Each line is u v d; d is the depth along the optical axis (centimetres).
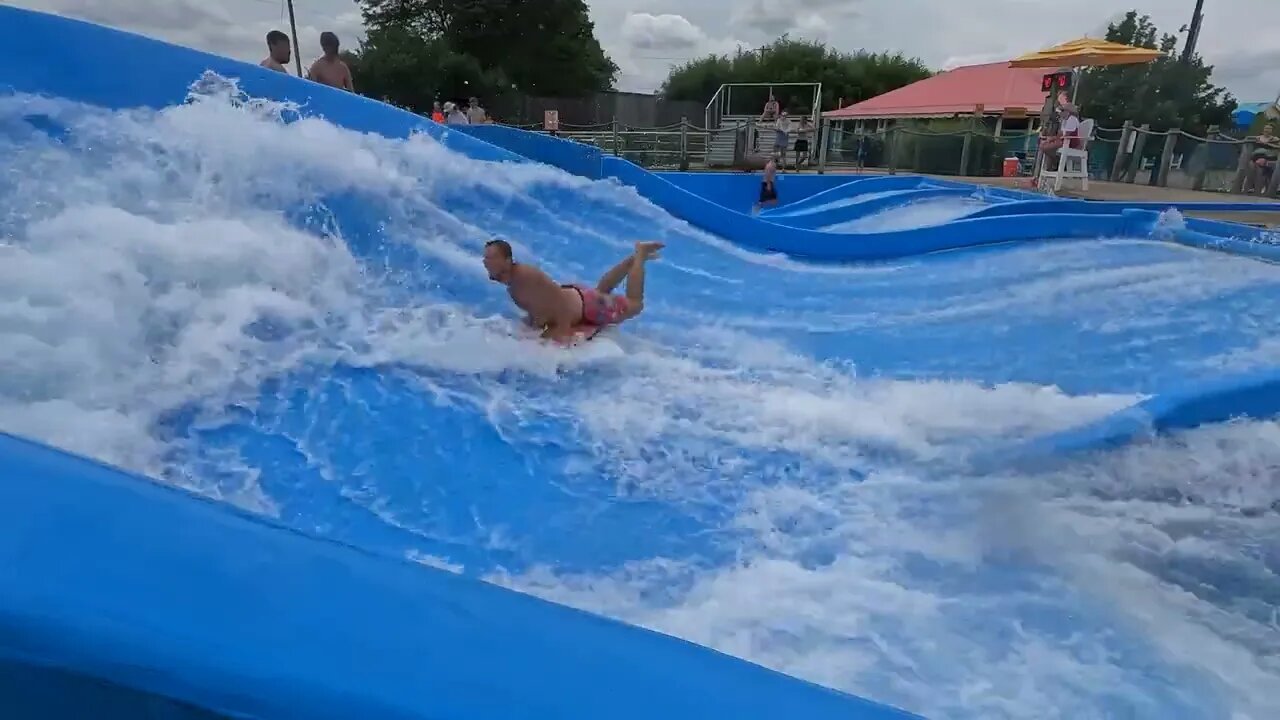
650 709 106
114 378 319
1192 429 374
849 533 306
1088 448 362
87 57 493
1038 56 1598
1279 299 638
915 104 3216
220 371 348
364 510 291
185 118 502
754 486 332
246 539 116
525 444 344
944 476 348
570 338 442
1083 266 777
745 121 2405
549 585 266
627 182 833
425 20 5403
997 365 495
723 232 825
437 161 624
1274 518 333
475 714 98
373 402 355
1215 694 241
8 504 109
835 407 405
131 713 96
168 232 407
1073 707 231
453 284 496
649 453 348
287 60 867
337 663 100
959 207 1260
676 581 272
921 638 253
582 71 5616
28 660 94
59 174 421
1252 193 1448
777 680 120
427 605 114
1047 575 289
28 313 321
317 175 514
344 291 449
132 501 116
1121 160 1616
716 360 466
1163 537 319
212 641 98
